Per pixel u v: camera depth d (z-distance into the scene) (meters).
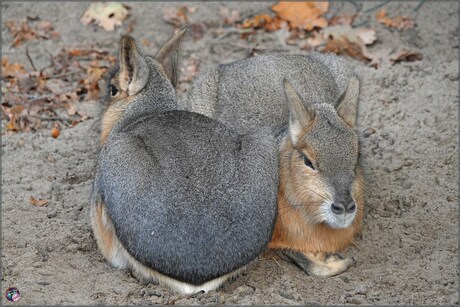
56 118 12.66
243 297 8.47
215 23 15.11
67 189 10.91
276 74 10.88
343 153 8.54
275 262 9.23
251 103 10.64
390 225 9.95
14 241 9.67
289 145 8.98
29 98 13.18
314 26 14.80
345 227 8.51
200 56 14.30
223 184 8.41
